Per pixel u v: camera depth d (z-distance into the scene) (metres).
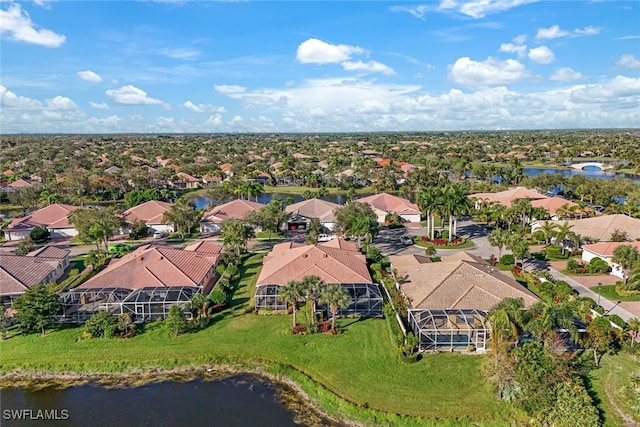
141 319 56.44
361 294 57.50
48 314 53.38
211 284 68.50
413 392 41.38
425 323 48.66
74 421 39.38
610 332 46.44
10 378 45.88
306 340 50.56
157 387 44.12
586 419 35.03
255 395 42.62
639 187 122.88
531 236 93.75
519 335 43.41
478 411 38.72
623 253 64.38
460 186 91.44
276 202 112.00
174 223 101.50
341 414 39.62
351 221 84.56
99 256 79.06
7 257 67.88
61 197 138.75
